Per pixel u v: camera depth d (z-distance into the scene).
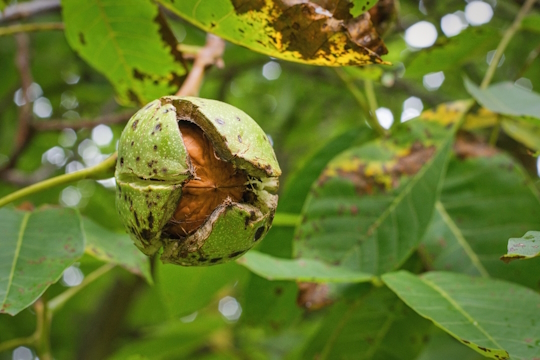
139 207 0.24
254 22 0.26
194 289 0.35
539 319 0.26
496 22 0.54
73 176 0.28
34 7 0.41
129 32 0.32
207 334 0.46
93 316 0.61
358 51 0.25
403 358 0.33
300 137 0.72
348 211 0.32
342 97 0.70
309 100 0.71
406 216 0.31
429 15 0.51
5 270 0.26
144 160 0.24
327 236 0.31
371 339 0.33
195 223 0.24
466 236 0.32
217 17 0.26
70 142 0.68
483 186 0.33
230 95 0.73
